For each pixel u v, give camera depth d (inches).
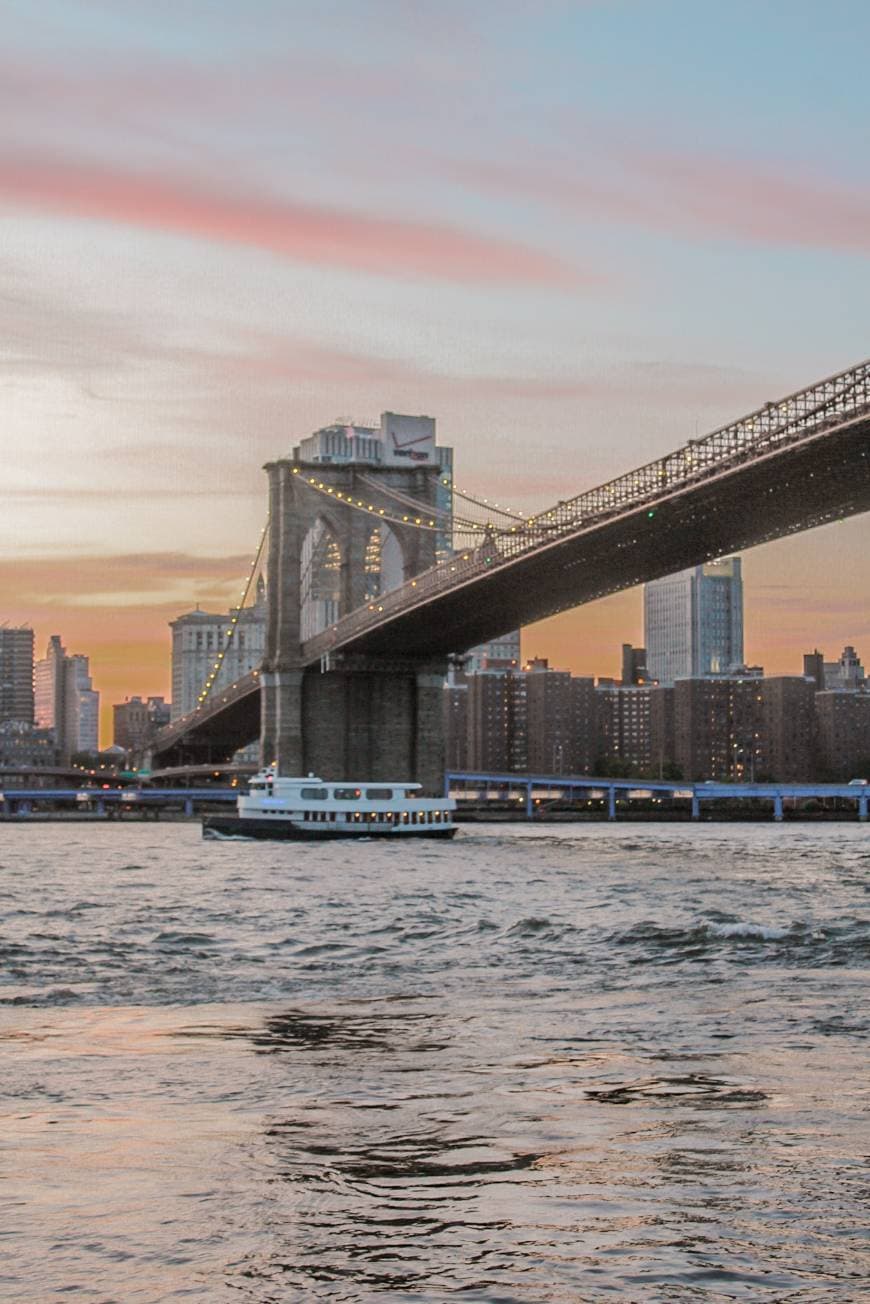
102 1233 690.8
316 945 2180.1
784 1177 774.5
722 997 1519.4
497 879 3954.2
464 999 1557.6
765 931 2188.7
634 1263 636.1
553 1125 910.4
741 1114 935.7
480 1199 739.4
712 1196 738.8
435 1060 1159.0
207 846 6304.1
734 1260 638.5
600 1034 1280.8
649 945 2112.5
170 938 2285.9
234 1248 666.8
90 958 2017.7
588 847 6289.4
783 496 5201.8
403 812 6658.5
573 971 1829.5
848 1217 701.3
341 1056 1185.4
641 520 5649.6
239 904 3026.6
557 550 6200.8
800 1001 1472.7
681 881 3868.1
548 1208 721.6
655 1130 890.7
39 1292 614.5
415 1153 840.3
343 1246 666.8
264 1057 1182.3
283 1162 821.2
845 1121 912.3
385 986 1697.8
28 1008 1518.2
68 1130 909.8
